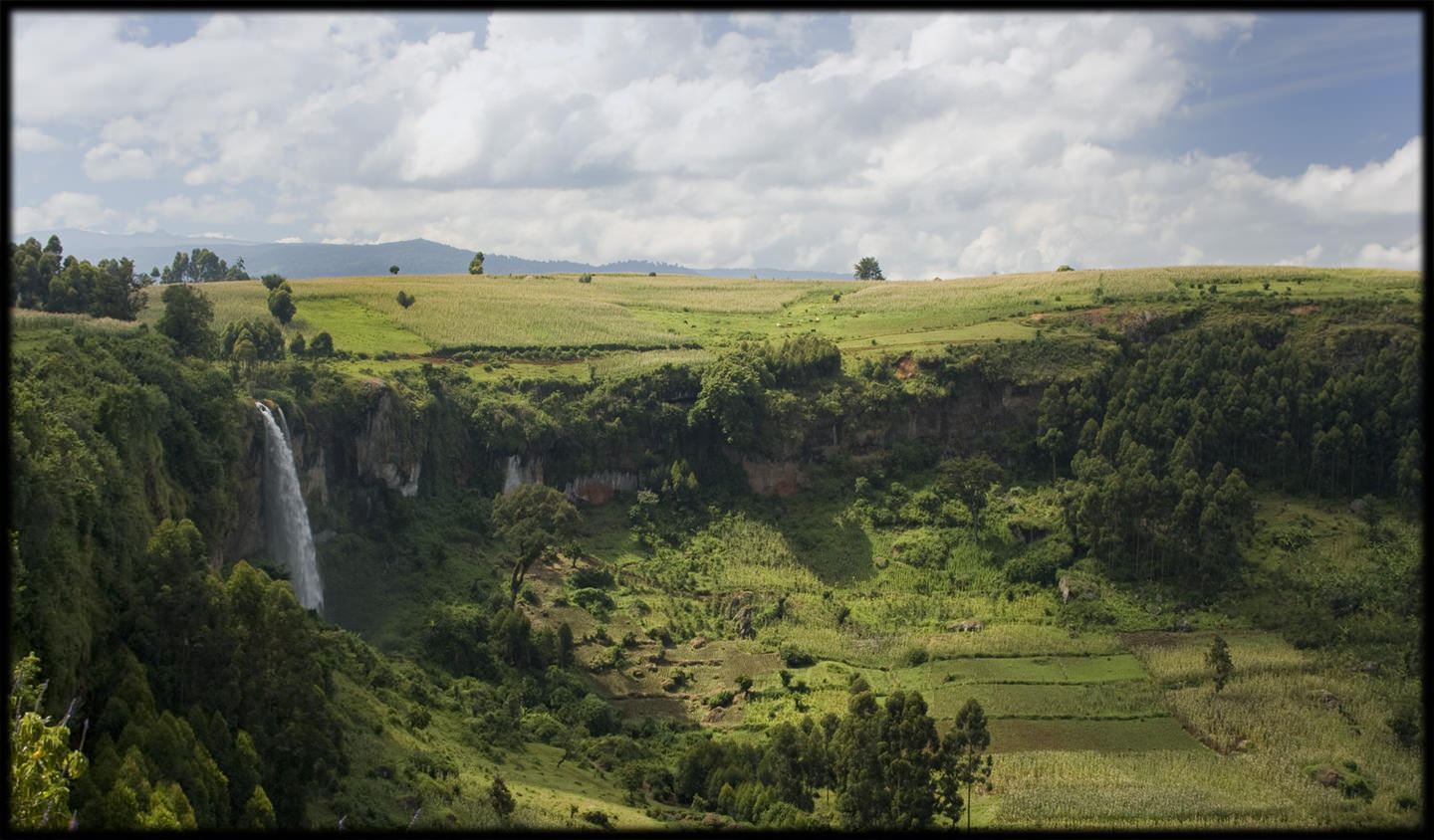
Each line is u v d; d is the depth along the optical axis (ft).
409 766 246.68
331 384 410.52
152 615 213.66
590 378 527.81
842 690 360.89
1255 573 436.76
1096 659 386.52
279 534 347.97
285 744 213.25
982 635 407.03
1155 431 504.43
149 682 206.80
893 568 466.70
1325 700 339.77
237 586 228.02
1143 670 374.84
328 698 253.24
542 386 513.04
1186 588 435.12
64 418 238.68
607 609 412.36
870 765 255.70
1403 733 312.91
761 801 260.83
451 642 346.13
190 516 288.10
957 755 264.11
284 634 229.86
